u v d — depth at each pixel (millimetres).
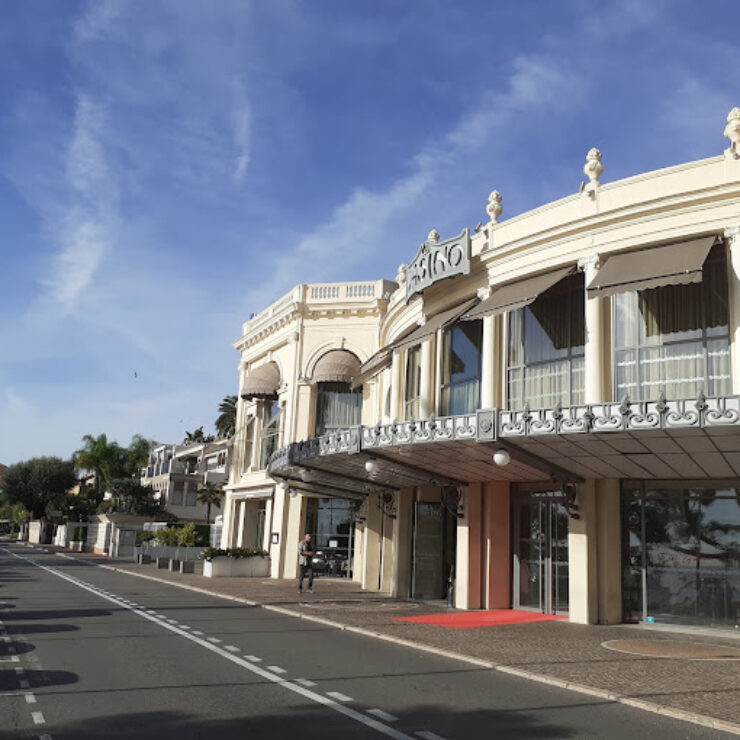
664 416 11164
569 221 16922
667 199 15586
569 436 12375
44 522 81562
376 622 15383
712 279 15617
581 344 17422
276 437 33156
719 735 7070
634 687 9070
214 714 7359
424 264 20312
